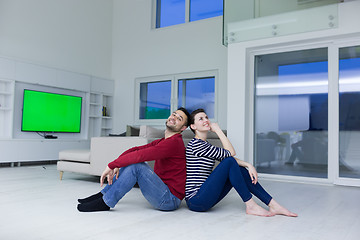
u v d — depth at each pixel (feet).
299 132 13.00
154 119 22.67
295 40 12.67
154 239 5.15
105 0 24.27
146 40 23.07
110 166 6.51
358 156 11.71
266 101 13.87
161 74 22.24
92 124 23.34
